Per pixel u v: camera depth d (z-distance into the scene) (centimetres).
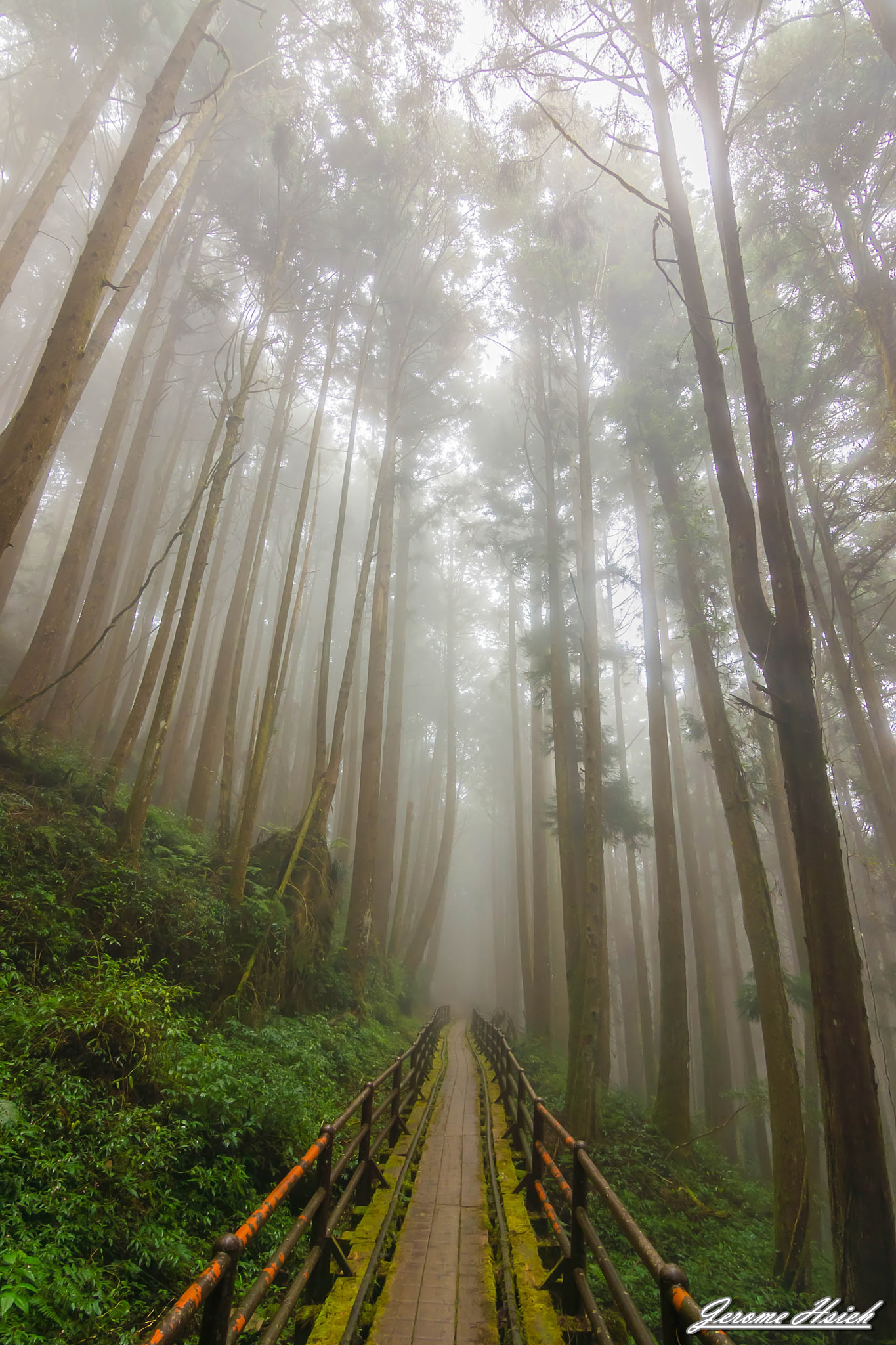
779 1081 999
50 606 1233
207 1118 572
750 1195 1225
